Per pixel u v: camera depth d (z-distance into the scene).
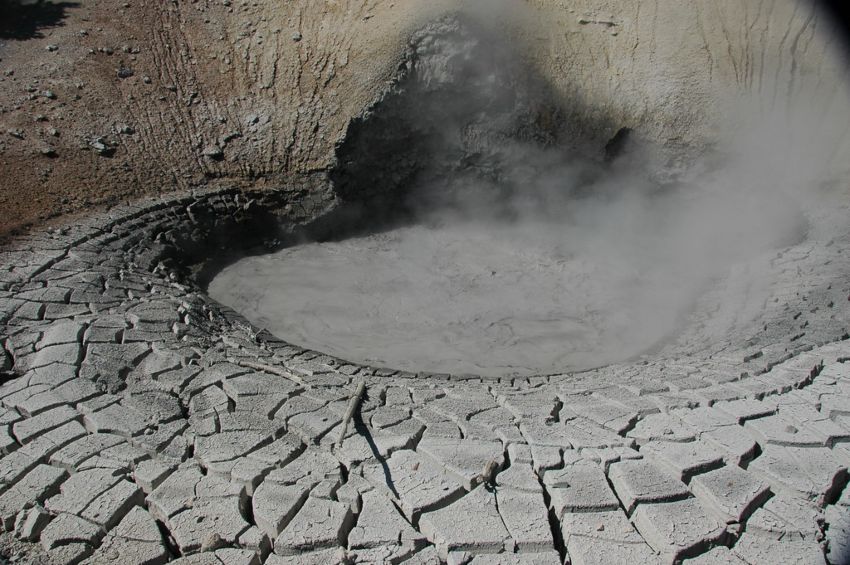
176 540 3.81
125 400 5.13
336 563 3.62
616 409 5.05
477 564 3.62
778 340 6.46
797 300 7.50
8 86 10.05
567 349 7.63
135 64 10.77
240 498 4.12
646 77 10.75
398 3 10.58
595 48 10.92
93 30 11.10
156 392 5.26
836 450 4.46
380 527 3.86
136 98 10.37
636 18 11.16
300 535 3.76
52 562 3.64
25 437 4.64
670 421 4.82
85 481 4.23
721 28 11.01
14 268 7.23
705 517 3.87
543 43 10.74
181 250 8.86
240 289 8.69
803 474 4.20
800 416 4.84
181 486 4.19
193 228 9.16
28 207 8.56
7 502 4.06
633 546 3.71
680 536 3.71
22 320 6.24
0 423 4.81
